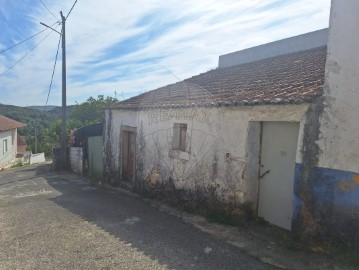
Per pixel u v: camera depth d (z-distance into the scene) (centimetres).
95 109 3231
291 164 588
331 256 464
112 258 493
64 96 1655
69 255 509
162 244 545
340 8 460
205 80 1132
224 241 555
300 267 449
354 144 446
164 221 681
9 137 2741
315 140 494
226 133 674
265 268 452
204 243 546
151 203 862
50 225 671
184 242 553
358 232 444
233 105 638
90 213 759
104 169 1262
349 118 452
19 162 2605
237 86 840
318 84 570
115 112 1172
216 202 701
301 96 512
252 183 642
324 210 483
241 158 638
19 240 585
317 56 891
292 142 586
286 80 718
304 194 510
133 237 582
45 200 925
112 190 1076
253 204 648
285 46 1120
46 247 546
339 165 464
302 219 515
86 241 569
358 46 439
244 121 632
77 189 1103
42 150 3825
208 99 761
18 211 802
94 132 1364
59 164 1623
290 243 519
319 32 1019
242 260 478
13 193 1065
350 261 439
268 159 632
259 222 638
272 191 624
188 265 464
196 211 745
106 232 614
